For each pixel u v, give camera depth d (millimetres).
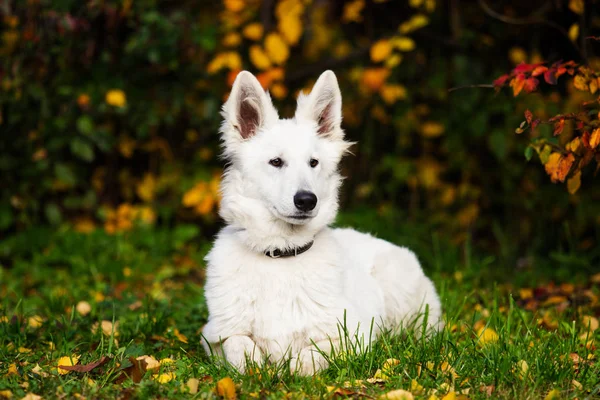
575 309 5402
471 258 7781
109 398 3541
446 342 4188
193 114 8180
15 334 4766
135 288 6930
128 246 7727
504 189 8742
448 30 8609
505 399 3504
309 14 8898
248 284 4129
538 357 3861
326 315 4098
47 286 6812
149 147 8492
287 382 3756
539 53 8211
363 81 7938
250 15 8086
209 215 8539
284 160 4250
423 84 8648
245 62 8273
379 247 5070
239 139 4395
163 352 4512
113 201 8734
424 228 8406
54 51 7508
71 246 7625
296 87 8711
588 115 4566
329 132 4602
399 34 8195
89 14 7438
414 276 5074
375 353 3973
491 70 8406
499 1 8266
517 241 8492
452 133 8477
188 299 6180
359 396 3564
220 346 4172
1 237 8242
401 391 3480
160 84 8062
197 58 8023
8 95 7473
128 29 7883
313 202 4059
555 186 8352
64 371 3928
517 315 5141
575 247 8086
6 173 7918
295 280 4113
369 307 4527
